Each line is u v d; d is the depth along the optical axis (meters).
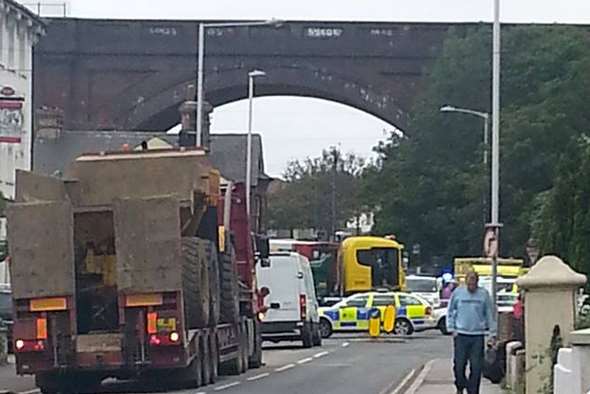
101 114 174.75
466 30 175.50
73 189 53.53
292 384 56.06
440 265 170.38
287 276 92.25
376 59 177.62
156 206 49.34
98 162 53.81
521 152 156.12
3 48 127.06
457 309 44.28
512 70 169.25
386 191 174.38
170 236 49.34
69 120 174.12
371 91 177.88
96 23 174.38
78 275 51.34
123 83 175.12
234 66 176.50
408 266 173.50
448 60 171.00
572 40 169.75
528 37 171.25
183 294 50.22
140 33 174.75
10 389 54.34
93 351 49.53
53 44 173.50
